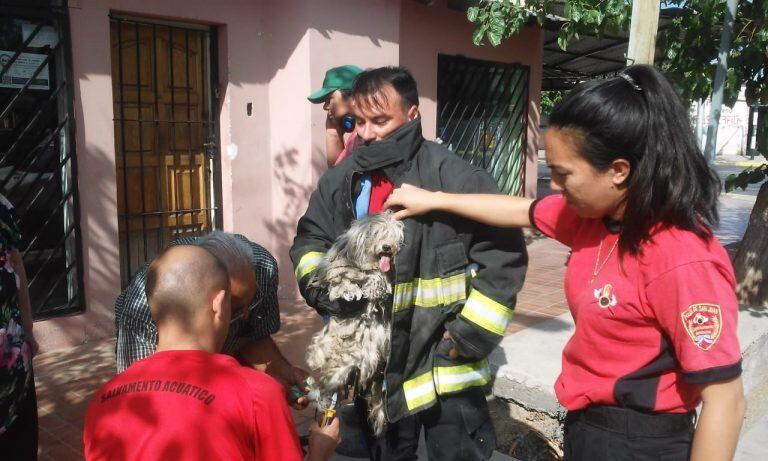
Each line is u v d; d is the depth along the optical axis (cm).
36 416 256
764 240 504
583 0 490
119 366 198
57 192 469
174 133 550
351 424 268
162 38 532
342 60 583
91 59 468
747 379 385
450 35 752
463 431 232
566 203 166
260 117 588
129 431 144
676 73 522
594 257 167
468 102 809
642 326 155
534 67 884
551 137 155
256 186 591
